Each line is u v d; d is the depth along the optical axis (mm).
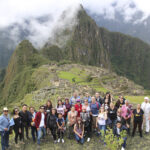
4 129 11273
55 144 12375
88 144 12242
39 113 12258
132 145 11984
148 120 13477
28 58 166750
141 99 27750
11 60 186125
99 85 47812
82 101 15648
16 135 12117
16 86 118125
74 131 12352
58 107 13805
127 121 13234
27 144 12531
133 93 37594
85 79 58906
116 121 12266
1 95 155375
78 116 13227
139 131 12992
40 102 26438
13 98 103125
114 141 10828
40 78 83062
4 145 11508
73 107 12805
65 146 12094
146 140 12594
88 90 32844
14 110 12094
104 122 12578
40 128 12242
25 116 12469
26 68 147750
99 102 14812
